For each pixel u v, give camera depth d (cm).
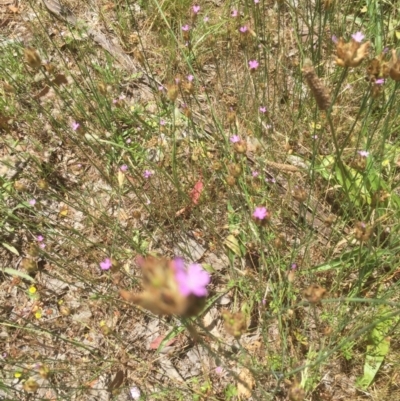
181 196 38
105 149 41
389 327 30
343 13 48
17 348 34
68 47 49
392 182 37
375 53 43
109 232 39
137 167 41
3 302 37
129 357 33
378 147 38
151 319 35
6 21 53
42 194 41
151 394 31
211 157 40
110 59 49
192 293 14
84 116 43
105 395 32
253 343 33
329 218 32
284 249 36
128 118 44
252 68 36
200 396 31
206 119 43
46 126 44
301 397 23
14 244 39
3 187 37
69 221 40
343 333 31
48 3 52
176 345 34
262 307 33
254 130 42
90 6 53
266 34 48
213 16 51
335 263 33
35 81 46
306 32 48
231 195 37
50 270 38
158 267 14
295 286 34
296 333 31
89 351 33
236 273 36
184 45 47
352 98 42
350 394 30
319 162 39
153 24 51
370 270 33
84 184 42
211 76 47
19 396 32
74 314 36
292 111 41
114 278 32
